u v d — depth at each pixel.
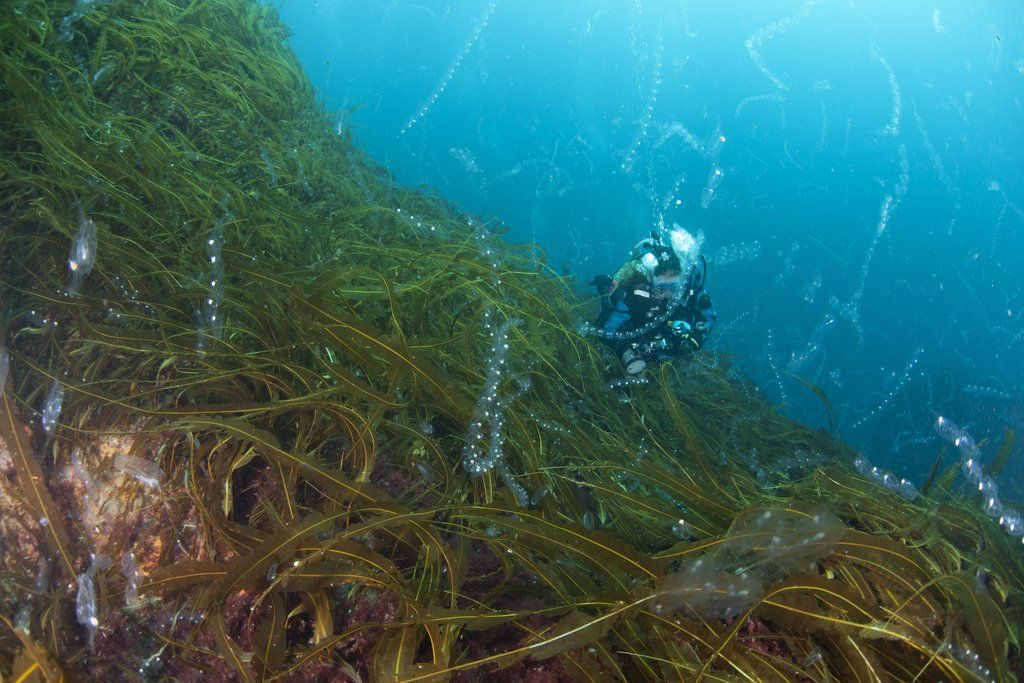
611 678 1.41
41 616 1.50
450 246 3.11
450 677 1.42
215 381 1.95
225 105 3.76
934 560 1.88
